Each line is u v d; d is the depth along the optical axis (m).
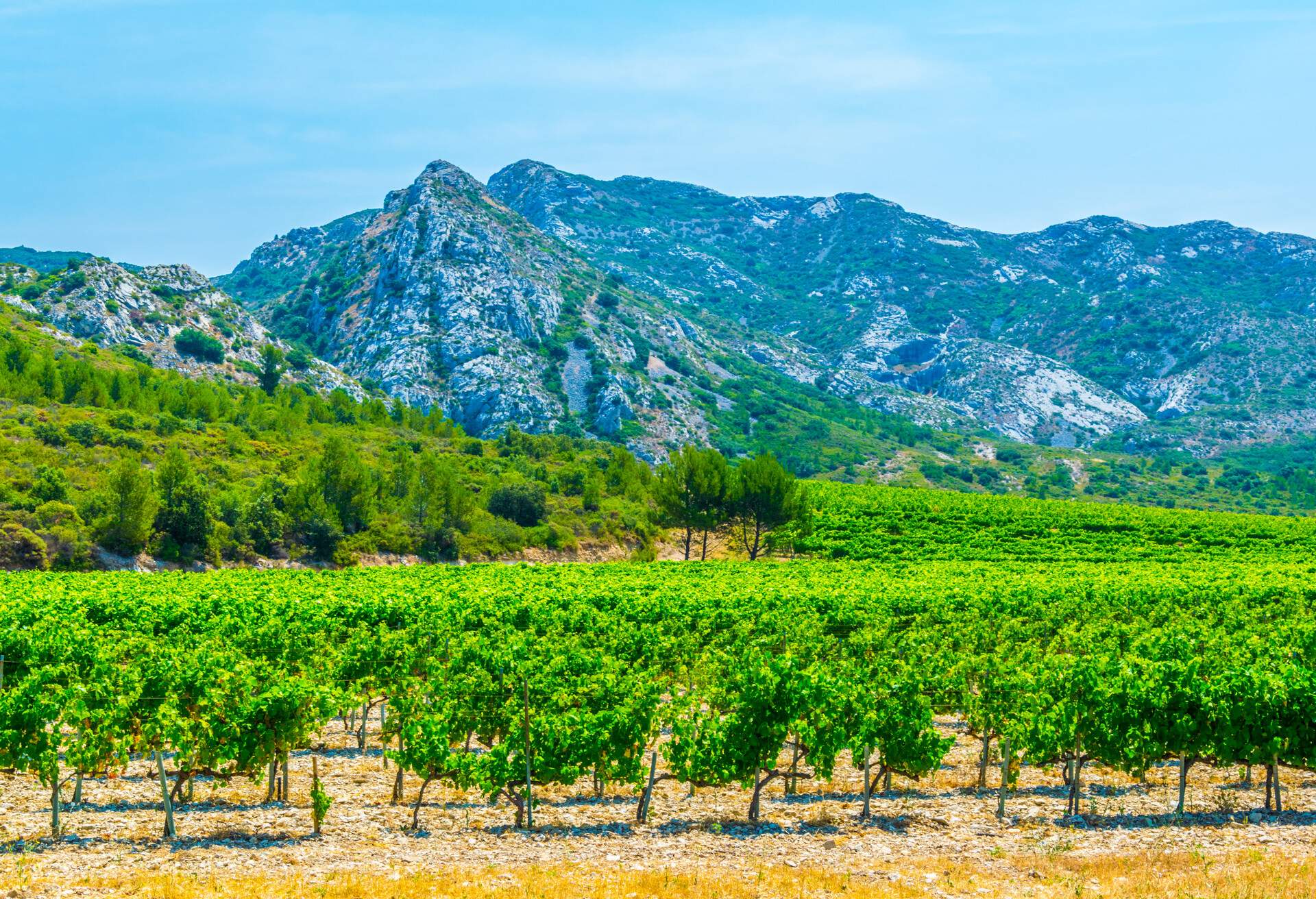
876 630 39.28
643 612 42.97
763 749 21.27
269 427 116.75
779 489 86.69
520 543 90.38
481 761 20.56
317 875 17.28
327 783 24.02
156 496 70.69
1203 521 117.62
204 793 22.62
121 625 36.94
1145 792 23.91
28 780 23.62
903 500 129.75
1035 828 20.62
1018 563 82.19
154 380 133.25
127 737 20.77
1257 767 26.11
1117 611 47.62
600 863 18.17
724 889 16.55
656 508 102.06
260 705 20.81
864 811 21.50
